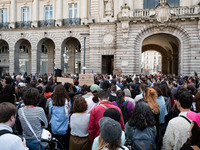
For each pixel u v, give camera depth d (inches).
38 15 1012.5
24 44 1135.6
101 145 85.8
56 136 170.4
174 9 740.7
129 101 193.8
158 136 153.8
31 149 138.2
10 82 294.2
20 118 140.1
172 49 1074.1
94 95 197.9
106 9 874.8
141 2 830.5
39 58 998.4
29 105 145.9
